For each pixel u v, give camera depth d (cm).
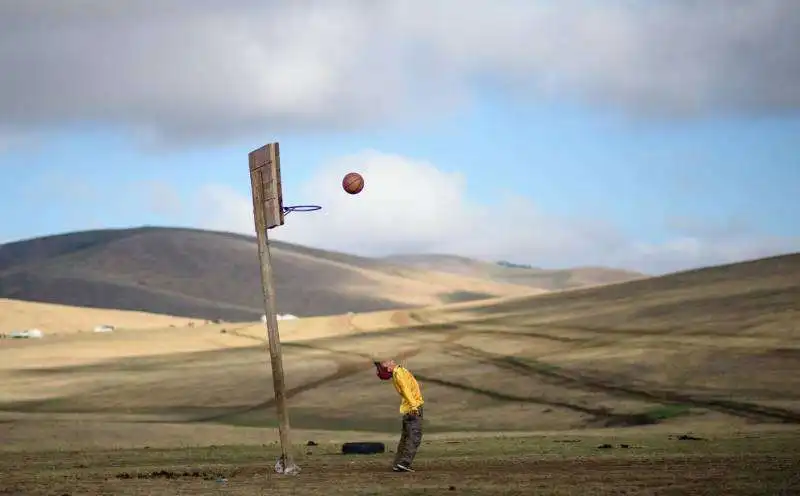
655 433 3728
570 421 5269
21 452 3334
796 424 4328
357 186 1930
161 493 1534
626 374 6656
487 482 1591
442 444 3077
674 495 1354
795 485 1433
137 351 12519
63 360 11056
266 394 7381
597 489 1441
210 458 2644
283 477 1806
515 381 6919
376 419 5978
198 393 7625
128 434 4497
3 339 14375
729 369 6309
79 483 1758
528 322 10856
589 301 12069
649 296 11188
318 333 13912
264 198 2006
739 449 2355
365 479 1703
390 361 1862
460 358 8488
